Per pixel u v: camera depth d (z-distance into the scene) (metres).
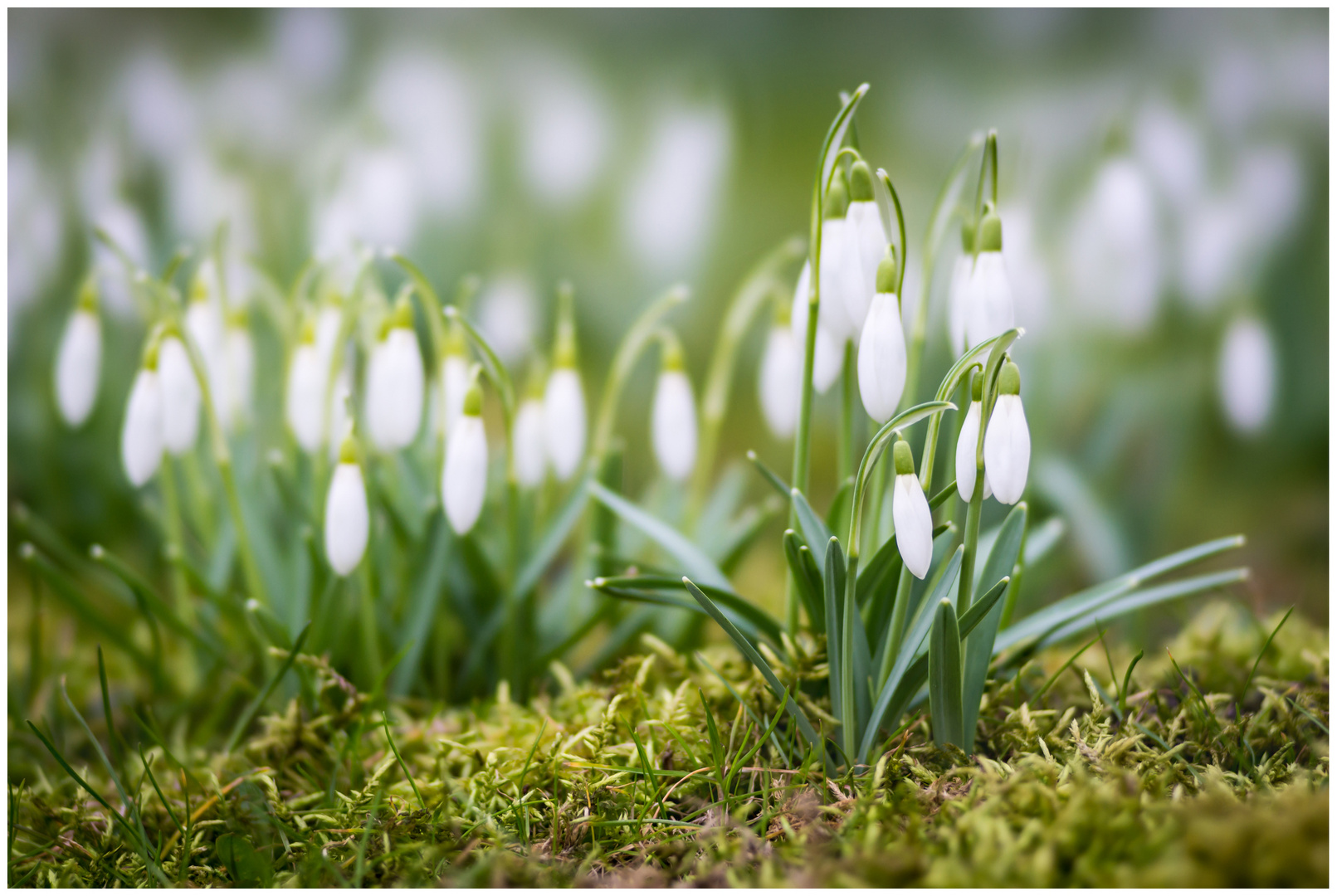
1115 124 0.77
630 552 0.78
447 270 0.86
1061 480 0.80
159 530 0.79
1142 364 0.83
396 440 0.70
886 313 0.64
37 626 0.73
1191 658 0.72
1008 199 0.77
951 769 0.65
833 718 0.67
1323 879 0.61
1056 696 0.71
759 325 1.16
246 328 0.76
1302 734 0.68
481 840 0.66
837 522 0.69
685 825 0.65
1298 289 0.86
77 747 0.72
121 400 0.82
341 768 0.69
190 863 0.67
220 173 0.83
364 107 0.90
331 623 0.72
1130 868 0.62
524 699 0.73
